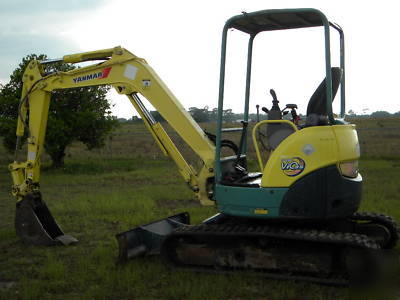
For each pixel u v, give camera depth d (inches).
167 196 475.8
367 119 2950.3
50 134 712.4
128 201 441.7
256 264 235.6
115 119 794.8
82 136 771.4
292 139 229.0
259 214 232.7
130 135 1780.3
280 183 228.7
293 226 244.1
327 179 224.1
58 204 434.3
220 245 242.5
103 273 241.1
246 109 278.2
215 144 272.2
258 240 233.9
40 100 316.5
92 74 299.1
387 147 1040.8
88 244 308.5
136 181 612.1
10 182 644.7
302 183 225.9
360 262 215.8
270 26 264.2
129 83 286.8
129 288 221.8
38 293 217.3
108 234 332.5
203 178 266.8
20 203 313.6
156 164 823.1
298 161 226.4
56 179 642.8
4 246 306.3
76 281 234.4
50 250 295.3
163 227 280.8
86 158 948.0
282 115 257.3
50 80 311.3
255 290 217.8
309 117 237.3
